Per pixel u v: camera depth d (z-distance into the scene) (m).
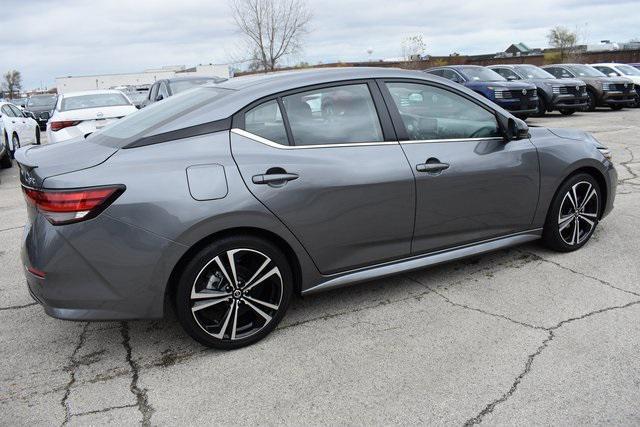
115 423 2.46
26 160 2.89
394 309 3.49
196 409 2.54
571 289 3.69
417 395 2.58
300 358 2.95
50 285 2.68
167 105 3.36
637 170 7.57
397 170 3.30
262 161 2.94
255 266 3.03
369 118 3.33
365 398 2.58
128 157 2.74
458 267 4.15
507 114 3.79
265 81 3.21
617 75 18.83
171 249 2.72
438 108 3.58
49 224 2.65
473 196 3.64
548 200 4.06
